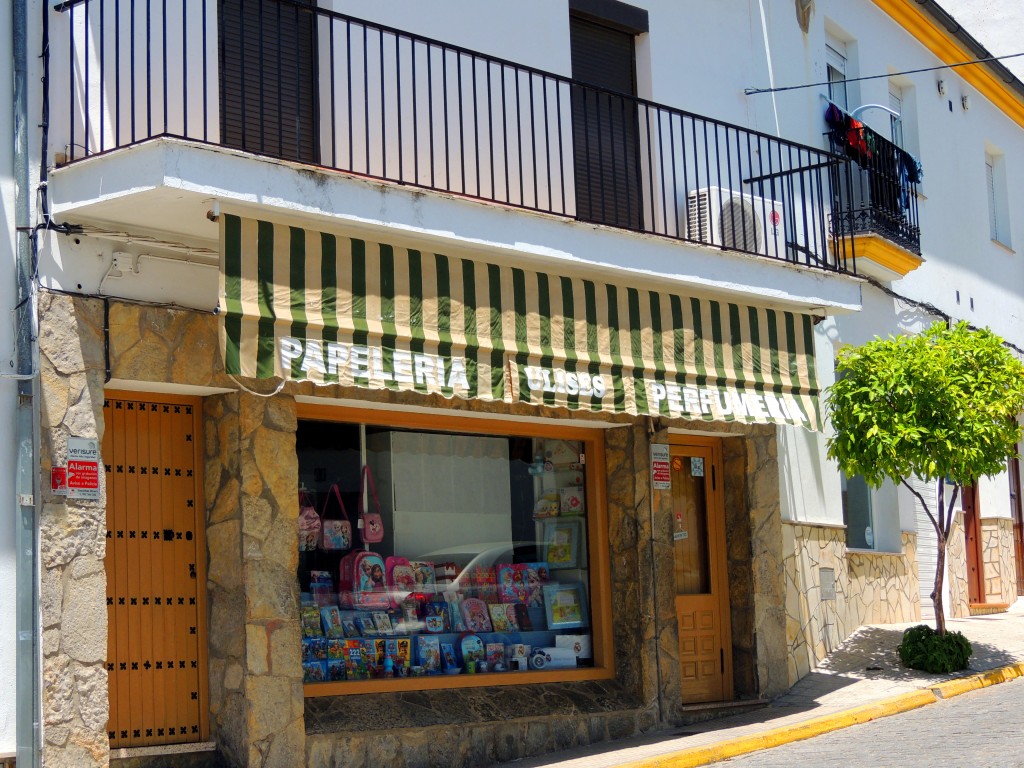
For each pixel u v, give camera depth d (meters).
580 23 13.19
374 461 10.98
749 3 15.03
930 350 13.16
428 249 10.00
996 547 20.34
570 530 12.46
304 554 10.34
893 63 18.17
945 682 13.07
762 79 15.07
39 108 8.64
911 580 16.91
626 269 11.16
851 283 13.37
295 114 10.39
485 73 11.68
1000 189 22.09
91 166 8.54
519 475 12.15
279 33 9.20
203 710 9.41
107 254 8.89
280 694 9.34
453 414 11.31
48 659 8.20
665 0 13.88
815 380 12.92
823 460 15.13
